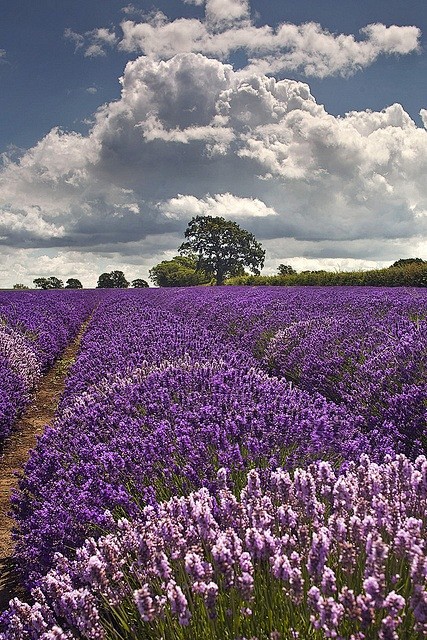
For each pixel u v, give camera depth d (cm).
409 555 237
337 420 498
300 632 233
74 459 506
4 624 297
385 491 308
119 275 8869
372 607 203
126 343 1047
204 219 8269
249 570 234
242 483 390
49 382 1132
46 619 279
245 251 8094
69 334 1692
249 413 496
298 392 634
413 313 1071
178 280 8806
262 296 2019
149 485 408
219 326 1402
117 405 598
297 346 935
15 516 467
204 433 450
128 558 302
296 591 227
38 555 377
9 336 1162
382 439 488
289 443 463
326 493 307
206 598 226
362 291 1861
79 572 292
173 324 1364
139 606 225
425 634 204
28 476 504
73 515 382
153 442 454
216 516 309
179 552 267
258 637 235
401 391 627
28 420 863
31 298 2373
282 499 321
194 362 813
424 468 292
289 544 266
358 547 263
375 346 809
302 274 3916
